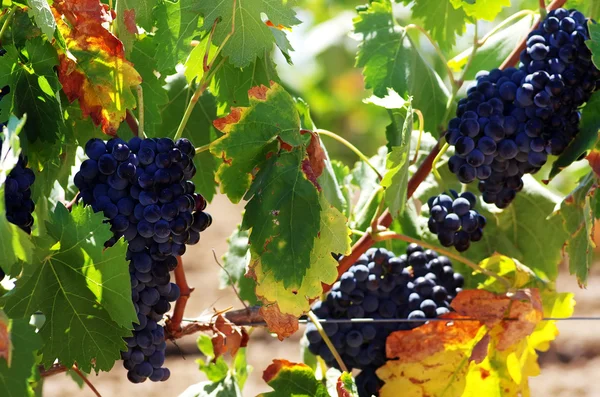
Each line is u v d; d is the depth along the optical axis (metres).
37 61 1.55
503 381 1.69
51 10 1.55
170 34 1.62
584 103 1.66
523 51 1.64
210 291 3.62
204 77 1.61
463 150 1.62
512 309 1.67
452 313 1.69
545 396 2.94
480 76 1.65
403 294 1.71
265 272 1.56
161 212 1.53
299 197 1.57
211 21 1.59
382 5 1.79
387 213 1.73
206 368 1.79
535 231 1.83
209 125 1.79
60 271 1.52
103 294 1.51
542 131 1.63
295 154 1.58
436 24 1.80
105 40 1.58
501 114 1.62
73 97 1.59
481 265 1.72
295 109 1.60
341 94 4.51
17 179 1.52
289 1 1.61
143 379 1.58
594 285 3.84
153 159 1.53
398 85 1.76
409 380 1.68
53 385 2.97
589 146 1.62
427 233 1.82
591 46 1.58
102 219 1.50
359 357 1.72
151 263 1.55
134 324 1.56
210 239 4.23
